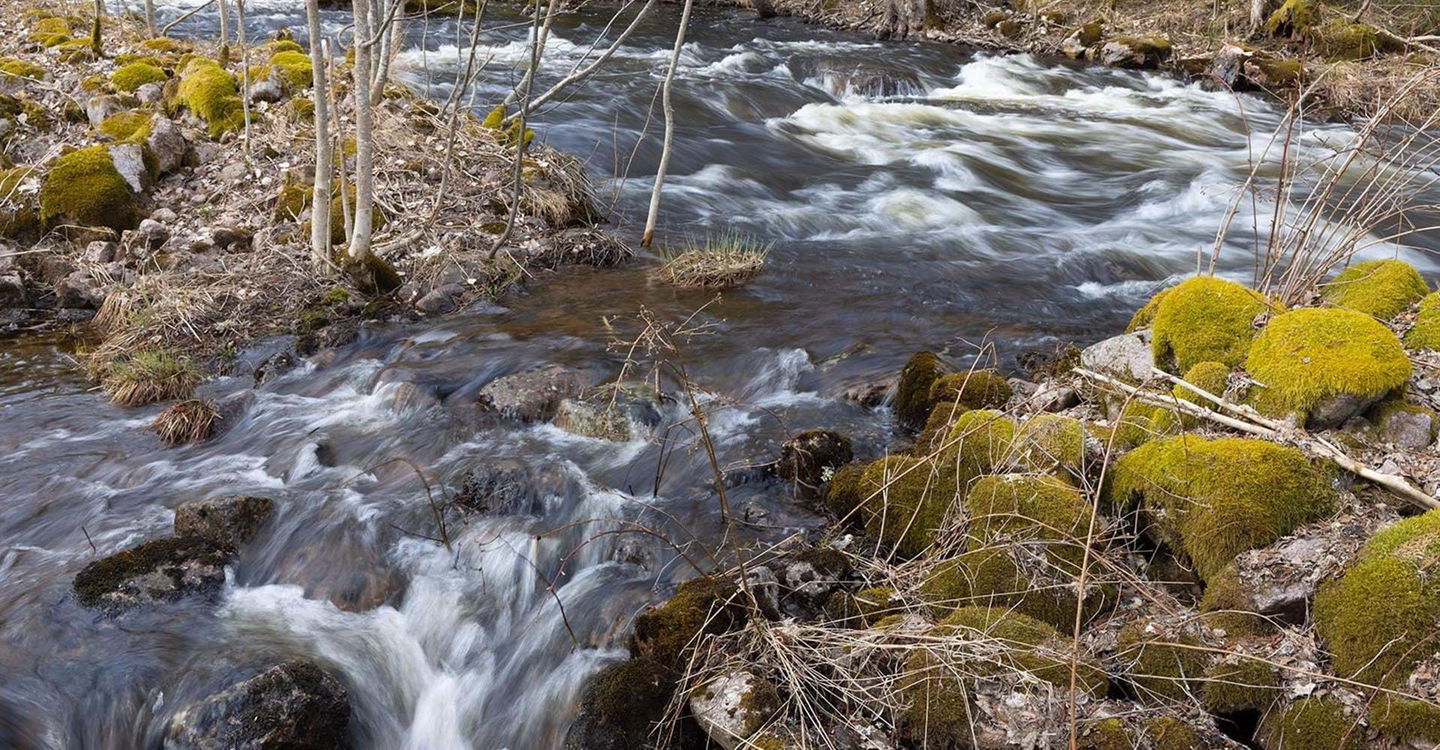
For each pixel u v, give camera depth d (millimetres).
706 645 4535
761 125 15125
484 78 15703
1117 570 4461
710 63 19281
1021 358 7293
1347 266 6551
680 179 12273
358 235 8477
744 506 5715
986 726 3957
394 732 4688
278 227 9125
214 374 7461
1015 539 4805
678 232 10508
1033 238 10812
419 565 5348
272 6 21219
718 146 13734
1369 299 5883
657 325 7953
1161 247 10602
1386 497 4504
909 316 8305
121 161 9414
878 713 4180
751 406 6746
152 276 8352
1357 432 4902
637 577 5223
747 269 9109
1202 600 4434
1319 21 19750
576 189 10625
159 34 14797
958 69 20281
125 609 5020
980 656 4133
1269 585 4223
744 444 6270
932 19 23516
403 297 8531
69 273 8688
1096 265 9938
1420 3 19438
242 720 4320
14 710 4484
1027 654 4160
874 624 4645
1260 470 4551
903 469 5520
